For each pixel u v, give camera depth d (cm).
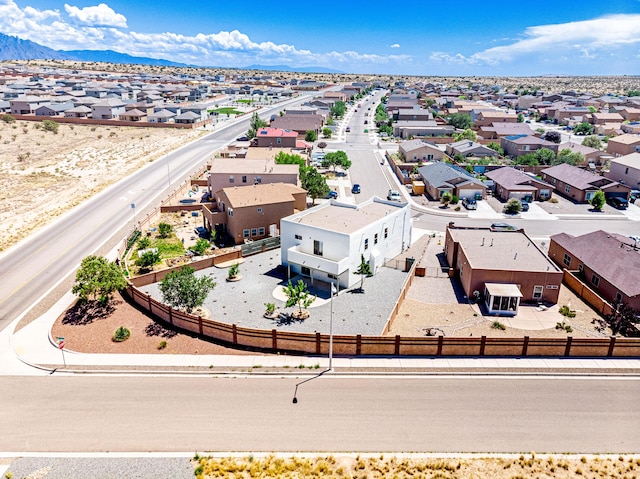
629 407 2812
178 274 3900
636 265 4312
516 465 2370
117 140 12650
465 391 2942
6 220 6469
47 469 2311
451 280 4803
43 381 3027
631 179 8475
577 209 7388
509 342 3284
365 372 3133
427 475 2303
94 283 3925
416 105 18188
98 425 2619
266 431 2586
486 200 7819
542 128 15062
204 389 2947
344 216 5203
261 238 5891
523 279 4234
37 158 10412
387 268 5125
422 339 3281
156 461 2372
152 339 3534
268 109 19575
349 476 2292
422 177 8675
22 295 4319
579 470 2328
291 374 3106
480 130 13375
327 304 4209
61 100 17362
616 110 17050
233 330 3441
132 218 6588
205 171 9412
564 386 3000
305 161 9356
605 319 4016
